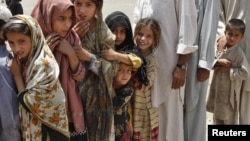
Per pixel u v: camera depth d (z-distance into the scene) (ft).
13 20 6.62
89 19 8.04
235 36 11.17
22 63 7.00
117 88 8.93
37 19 7.21
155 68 9.34
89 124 8.20
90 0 7.86
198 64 10.33
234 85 11.60
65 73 7.53
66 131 7.20
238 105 11.90
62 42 7.41
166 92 9.92
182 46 9.50
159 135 10.43
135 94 9.34
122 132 8.99
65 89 7.58
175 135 10.47
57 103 6.97
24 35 6.57
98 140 8.30
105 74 8.12
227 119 11.96
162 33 9.58
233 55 11.39
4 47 7.21
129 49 9.04
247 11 11.37
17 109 7.07
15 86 7.04
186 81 10.53
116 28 8.81
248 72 11.28
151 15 9.68
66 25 7.23
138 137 9.60
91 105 8.13
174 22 9.69
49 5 7.10
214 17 10.15
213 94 12.16
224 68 11.52
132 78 9.11
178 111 10.36
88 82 8.05
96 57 8.01
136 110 9.43
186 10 9.47
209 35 10.13
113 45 8.36
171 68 9.82
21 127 7.14
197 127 10.99
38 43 6.77
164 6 9.53
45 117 6.96
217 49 11.69
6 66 6.98
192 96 10.55
